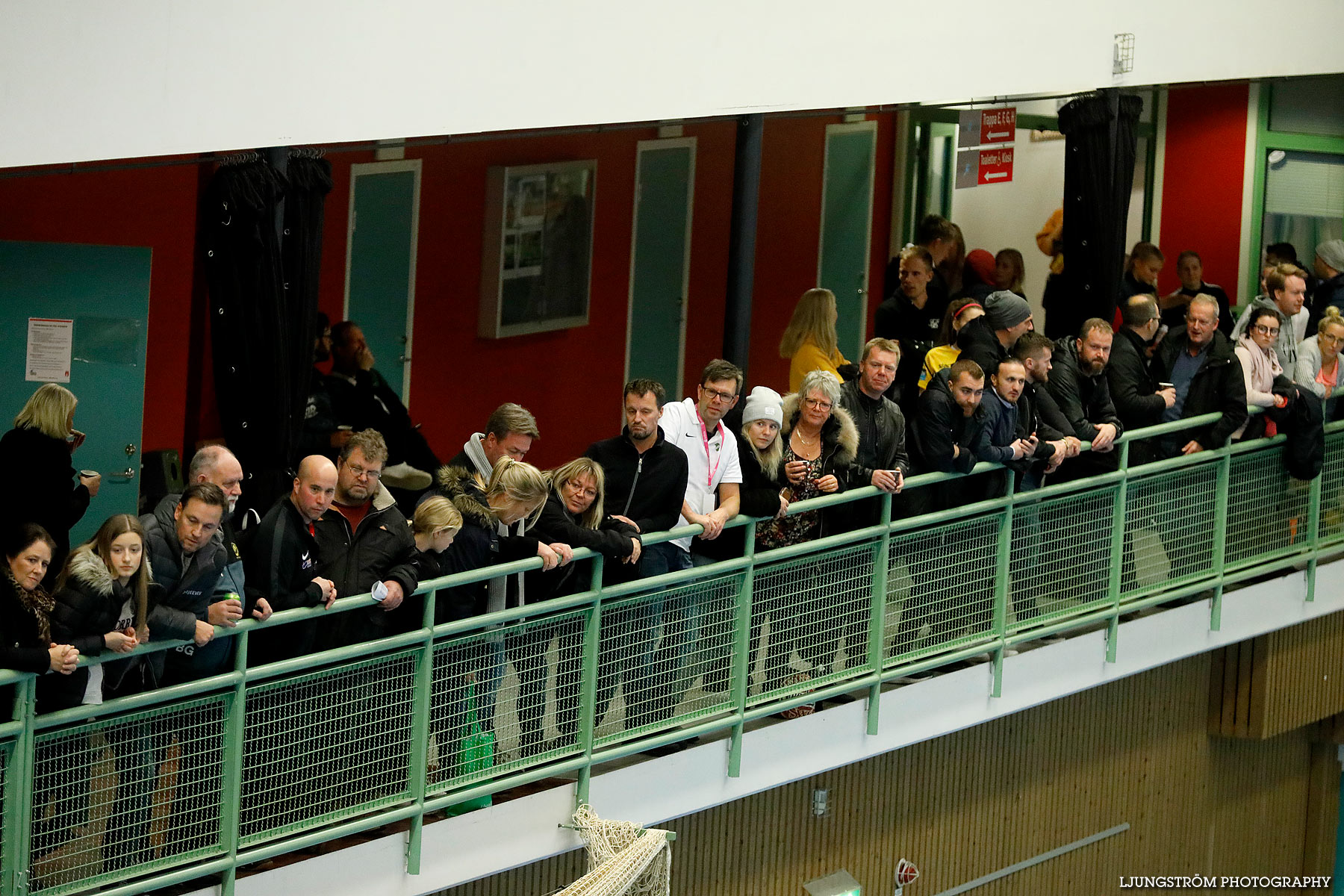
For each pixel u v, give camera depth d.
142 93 24.86
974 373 30.39
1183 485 36.47
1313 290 46.03
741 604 28.97
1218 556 37.69
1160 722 43.94
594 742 27.47
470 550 25.11
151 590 21.33
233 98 25.95
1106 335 33.38
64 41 23.95
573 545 25.86
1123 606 35.66
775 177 45.72
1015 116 43.50
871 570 30.91
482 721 26.03
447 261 37.69
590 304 41.69
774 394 28.27
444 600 25.39
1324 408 39.53
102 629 20.94
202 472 22.91
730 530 28.86
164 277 32.31
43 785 21.41
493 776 26.20
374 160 35.62
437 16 28.47
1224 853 47.31
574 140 40.38
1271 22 45.06
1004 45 38.19
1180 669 44.12
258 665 23.36
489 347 39.12
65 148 24.12
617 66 31.30
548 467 41.28
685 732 28.55
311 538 23.48
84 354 30.52
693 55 32.53
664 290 43.78
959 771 38.97
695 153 43.84
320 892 24.75
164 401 32.66
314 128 27.06
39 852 21.45
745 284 33.97
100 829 21.91
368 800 24.84
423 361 37.62
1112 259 39.16
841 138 47.56
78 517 24.73
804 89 34.50
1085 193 39.16
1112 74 40.75
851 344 49.69
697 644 28.61
